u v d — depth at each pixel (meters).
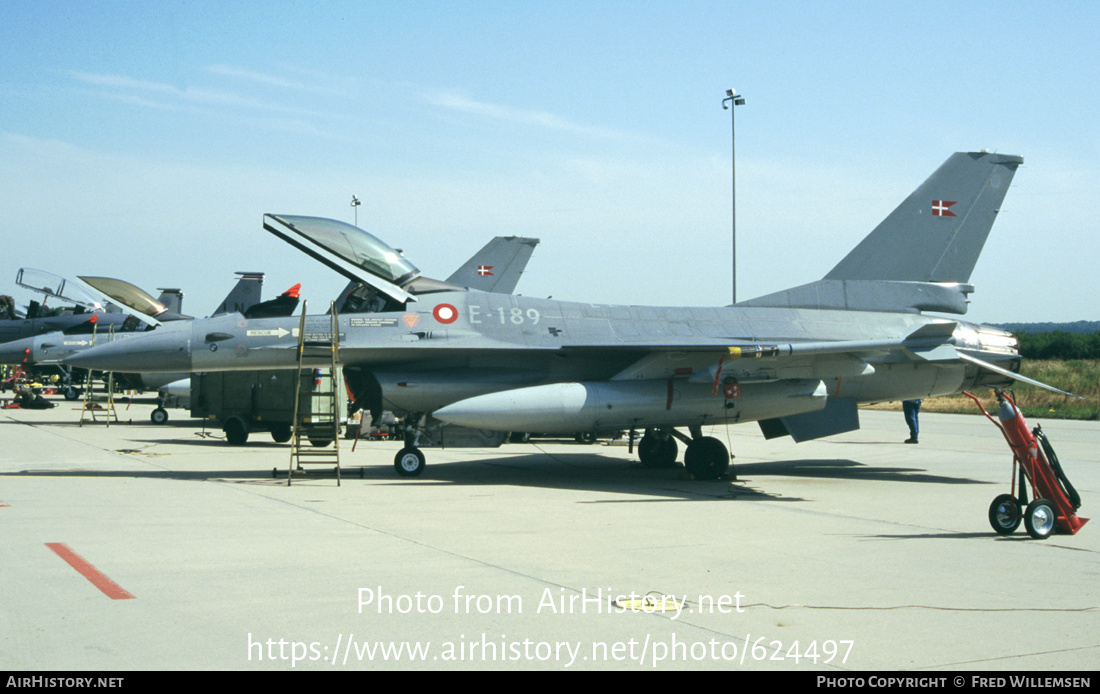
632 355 14.24
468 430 13.99
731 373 13.72
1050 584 6.89
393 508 10.31
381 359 13.70
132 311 29.50
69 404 36.62
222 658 4.84
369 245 13.88
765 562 7.55
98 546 7.73
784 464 16.61
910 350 12.68
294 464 15.59
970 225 16.02
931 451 19.12
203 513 9.70
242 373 20.33
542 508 10.52
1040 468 9.02
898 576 7.09
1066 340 69.19
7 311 34.91
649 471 15.37
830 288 15.61
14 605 5.77
